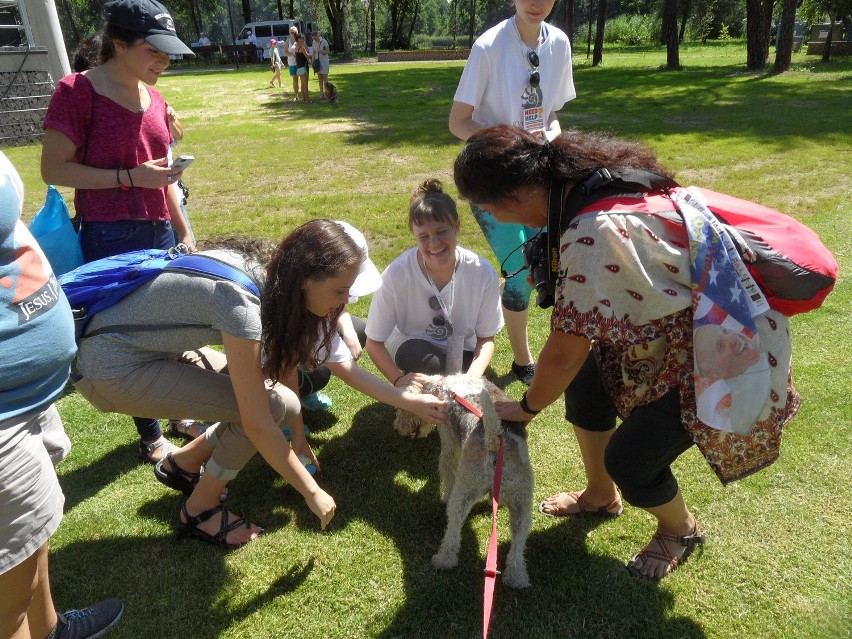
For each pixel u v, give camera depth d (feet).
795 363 12.57
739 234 6.05
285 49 66.85
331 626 7.59
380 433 11.46
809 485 9.45
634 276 5.95
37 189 27.63
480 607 7.80
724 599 7.73
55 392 5.76
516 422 8.28
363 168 30.53
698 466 10.02
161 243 10.57
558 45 11.89
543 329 14.89
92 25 164.76
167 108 11.37
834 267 6.07
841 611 7.47
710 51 122.11
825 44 79.00
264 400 7.53
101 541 8.88
